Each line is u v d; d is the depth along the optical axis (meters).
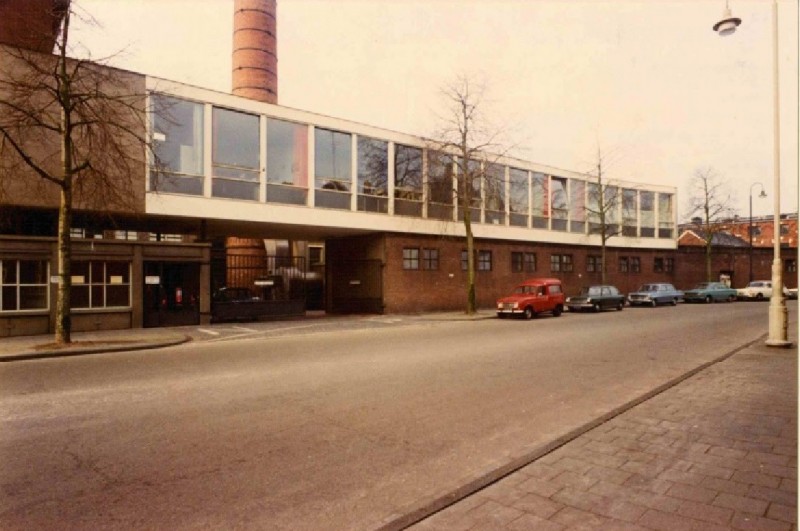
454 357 11.16
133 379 8.83
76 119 15.66
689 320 20.52
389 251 24.70
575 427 6.00
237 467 4.74
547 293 23.48
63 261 12.91
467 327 18.47
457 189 25.86
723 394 7.28
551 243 33.03
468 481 4.41
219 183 19.84
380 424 6.12
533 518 3.61
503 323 20.08
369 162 24.31
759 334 15.34
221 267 23.00
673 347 12.70
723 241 52.66
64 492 4.19
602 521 3.55
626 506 3.78
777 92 11.41
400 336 15.52
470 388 8.06
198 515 3.79
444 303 26.78
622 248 37.81
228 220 20.52
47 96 15.32
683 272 41.22
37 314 15.62
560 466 4.60
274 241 32.94
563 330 17.02
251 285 27.58
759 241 59.78
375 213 24.28
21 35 15.23
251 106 20.66
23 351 11.80
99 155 15.48
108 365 10.41
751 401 6.87
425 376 9.02
